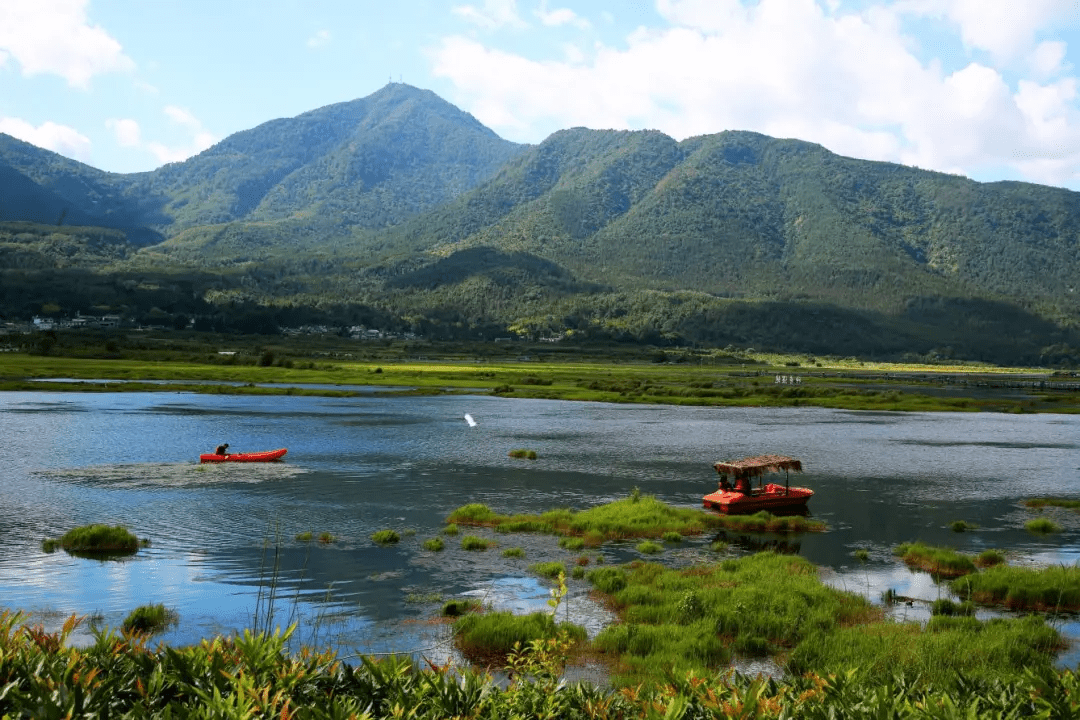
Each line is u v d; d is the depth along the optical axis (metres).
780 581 28.00
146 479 51.03
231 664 9.66
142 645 10.55
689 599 24.84
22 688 8.67
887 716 8.98
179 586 27.89
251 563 31.34
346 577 29.55
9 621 10.01
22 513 40.31
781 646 22.34
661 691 11.12
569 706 10.01
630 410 113.69
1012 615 25.98
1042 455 73.50
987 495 52.09
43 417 86.06
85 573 29.42
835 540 38.25
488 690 9.80
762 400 130.12
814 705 9.27
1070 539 39.22
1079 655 21.50
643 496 48.62
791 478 57.97
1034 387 199.62
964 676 12.34
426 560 32.28
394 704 9.18
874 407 125.62
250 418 90.38
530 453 65.06
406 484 51.66
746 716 8.85
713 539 37.94
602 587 28.14
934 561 32.84
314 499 45.72
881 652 20.12
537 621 22.61
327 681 9.98
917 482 56.94
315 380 153.38
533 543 35.88
